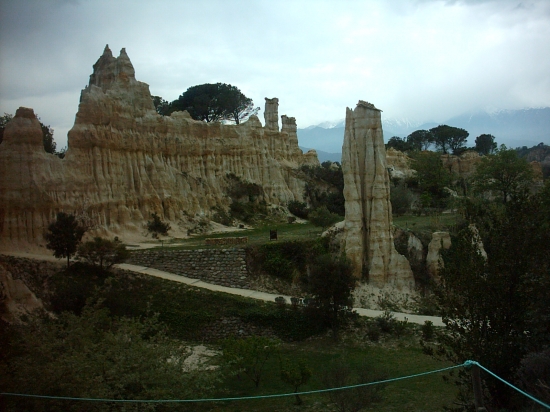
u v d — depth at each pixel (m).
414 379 28.14
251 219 74.81
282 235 58.81
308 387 28.27
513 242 20.31
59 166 51.19
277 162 88.75
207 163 74.88
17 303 32.50
